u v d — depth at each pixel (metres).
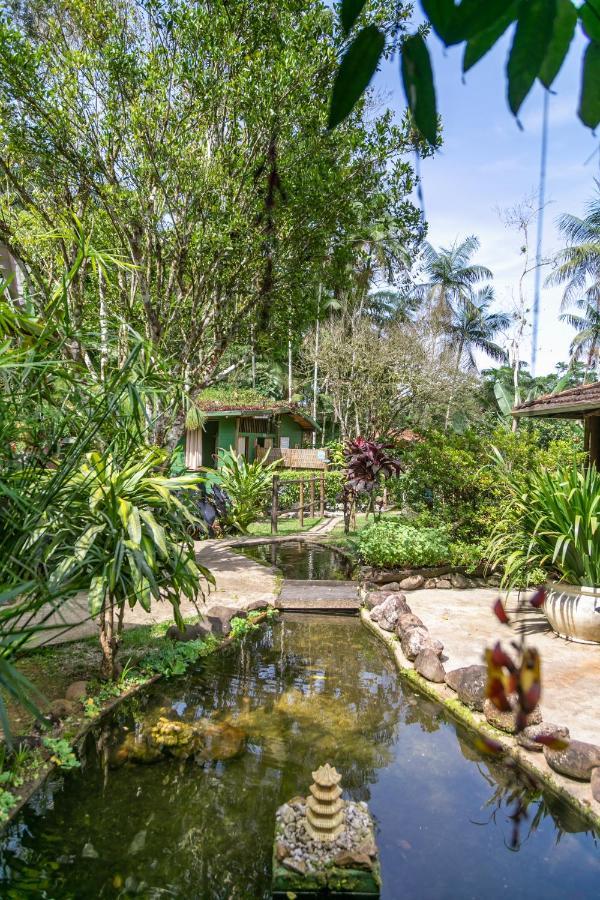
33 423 3.09
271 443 18.58
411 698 4.02
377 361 19.14
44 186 6.59
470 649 4.78
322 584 7.19
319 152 6.34
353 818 2.48
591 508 4.93
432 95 0.55
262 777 2.95
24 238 6.04
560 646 4.81
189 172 6.34
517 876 2.24
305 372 25.75
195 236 6.49
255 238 6.13
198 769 3.01
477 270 25.09
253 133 6.37
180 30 6.11
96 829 2.51
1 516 2.92
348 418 22.55
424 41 0.55
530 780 2.92
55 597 2.62
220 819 2.58
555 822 2.62
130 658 4.33
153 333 6.68
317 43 5.89
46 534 3.04
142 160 6.21
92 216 6.66
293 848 2.30
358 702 3.94
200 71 6.09
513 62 0.57
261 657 4.88
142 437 3.70
